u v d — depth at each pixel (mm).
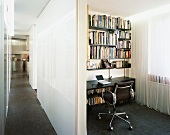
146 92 4023
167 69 3477
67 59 2141
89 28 3748
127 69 4625
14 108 3834
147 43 3924
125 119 3139
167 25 3418
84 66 1926
